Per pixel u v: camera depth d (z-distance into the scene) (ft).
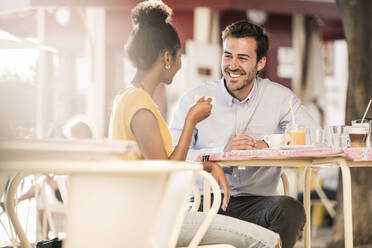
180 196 4.43
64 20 27.04
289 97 12.61
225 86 12.44
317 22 29.27
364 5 18.10
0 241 12.73
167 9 8.22
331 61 37.58
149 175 3.87
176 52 8.20
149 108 7.35
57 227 17.71
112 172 3.71
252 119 12.40
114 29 27.07
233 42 11.95
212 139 12.33
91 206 3.85
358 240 17.34
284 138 9.68
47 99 28.99
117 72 29.04
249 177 11.75
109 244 3.89
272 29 28.63
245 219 10.94
